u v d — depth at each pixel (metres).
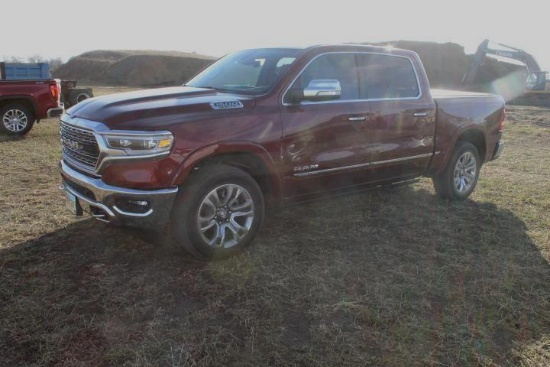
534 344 3.30
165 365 2.94
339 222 5.52
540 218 5.93
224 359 3.02
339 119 4.93
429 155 5.99
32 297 3.65
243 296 3.79
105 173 3.95
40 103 11.70
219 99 4.36
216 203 4.24
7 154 9.06
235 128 4.22
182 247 4.28
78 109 4.46
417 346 3.22
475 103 6.51
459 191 6.54
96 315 3.45
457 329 3.43
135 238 4.79
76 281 3.94
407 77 5.74
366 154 5.25
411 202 6.42
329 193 5.14
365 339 3.29
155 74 72.50
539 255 4.78
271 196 4.68
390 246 4.88
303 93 4.57
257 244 4.79
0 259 4.27
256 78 4.86
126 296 3.70
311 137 4.73
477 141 6.83
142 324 3.36
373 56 5.42
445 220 5.73
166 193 3.94
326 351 3.14
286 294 3.84
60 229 5.04
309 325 3.44
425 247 4.88
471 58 51.97
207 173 4.12
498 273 4.32
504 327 3.49
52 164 8.28
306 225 5.40
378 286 3.99
